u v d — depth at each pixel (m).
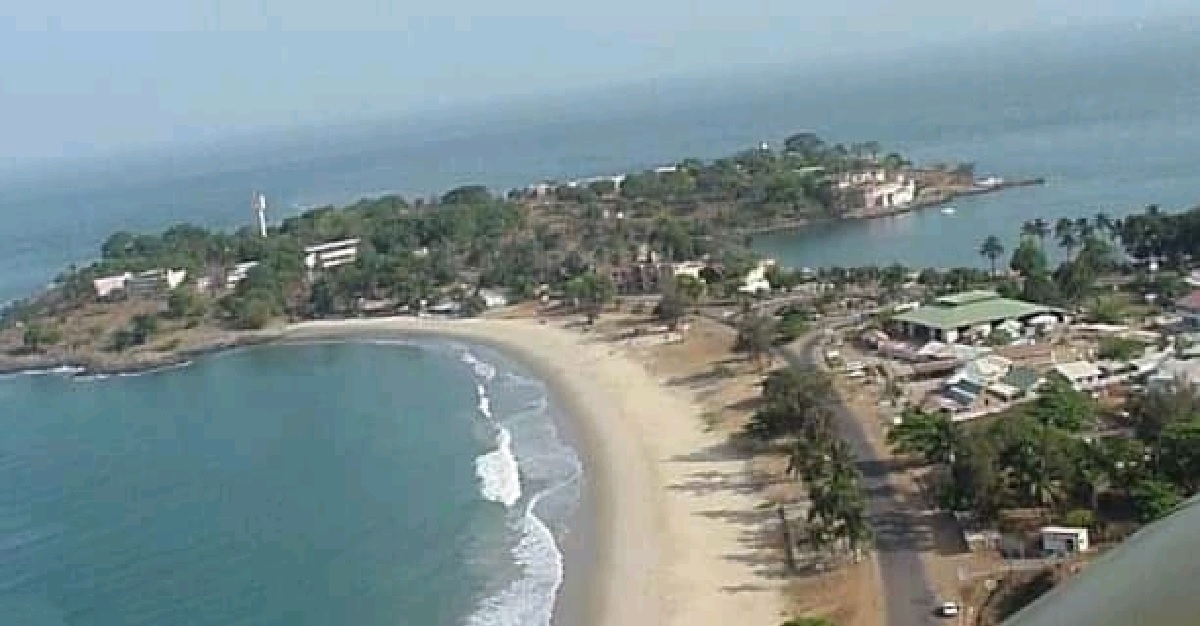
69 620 88.75
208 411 154.12
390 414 139.75
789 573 77.81
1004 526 77.06
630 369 142.50
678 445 109.88
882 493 87.81
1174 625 8.13
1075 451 78.38
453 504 103.12
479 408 135.88
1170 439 76.94
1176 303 132.62
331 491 112.56
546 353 158.38
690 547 85.12
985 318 131.50
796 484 94.12
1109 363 110.75
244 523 106.12
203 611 86.88
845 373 123.69
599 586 81.31
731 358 139.25
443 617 80.31
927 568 74.12
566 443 116.75
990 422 88.12
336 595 86.50
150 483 123.50
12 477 131.12
